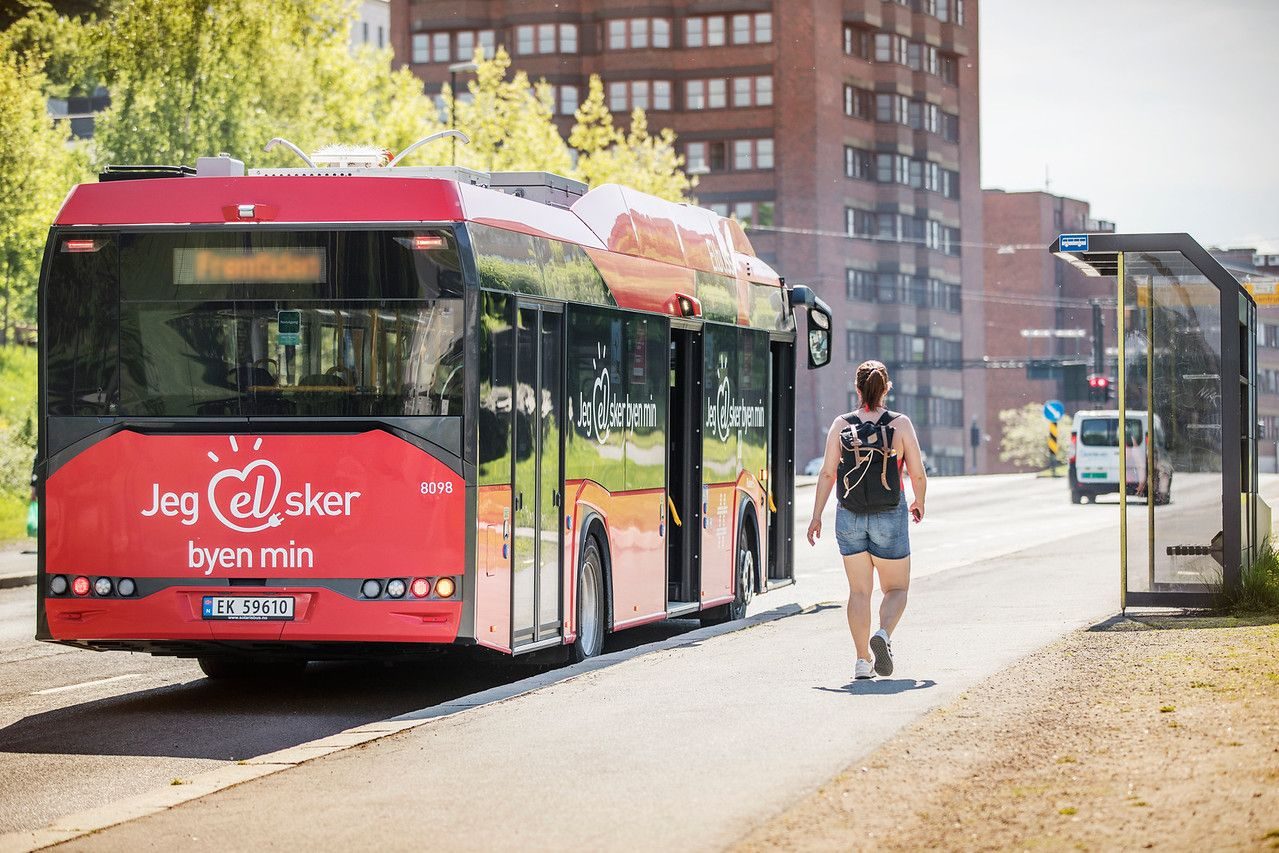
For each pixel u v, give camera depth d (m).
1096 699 11.85
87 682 16.31
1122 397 17.56
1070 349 174.75
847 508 13.45
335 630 13.92
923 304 136.62
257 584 14.00
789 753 10.34
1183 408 17.56
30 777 11.39
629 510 17.27
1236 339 17.41
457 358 13.89
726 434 19.95
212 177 14.13
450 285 13.89
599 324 16.52
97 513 14.16
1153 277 17.53
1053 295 174.88
